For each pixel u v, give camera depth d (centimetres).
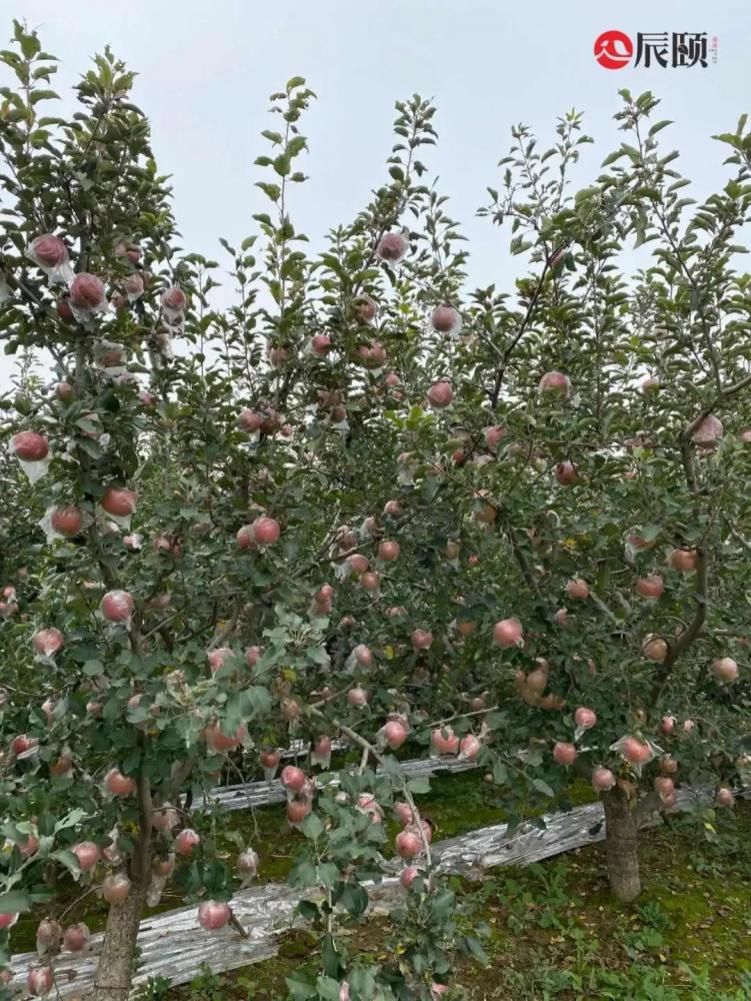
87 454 218
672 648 346
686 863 473
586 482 327
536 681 330
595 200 262
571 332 350
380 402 346
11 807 169
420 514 328
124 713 230
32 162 209
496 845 462
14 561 328
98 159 218
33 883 192
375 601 387
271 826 478
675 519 286
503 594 348
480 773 594
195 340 305
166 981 324
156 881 278
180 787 294
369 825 197
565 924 394
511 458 298
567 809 351
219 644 298
